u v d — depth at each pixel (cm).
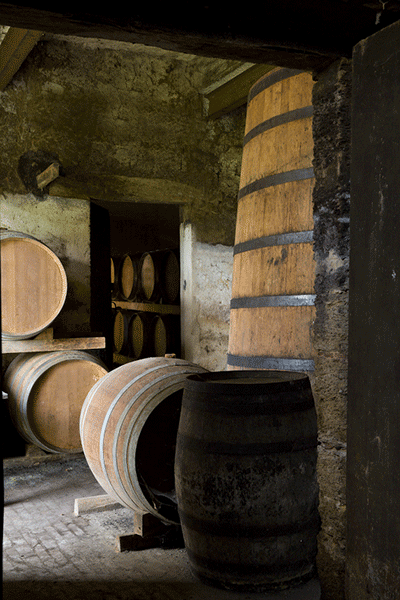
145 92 621
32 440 479
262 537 245
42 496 401
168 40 197
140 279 770
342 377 228
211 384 253
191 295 641
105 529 337
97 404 335
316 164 244
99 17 176
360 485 204
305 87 304
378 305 194
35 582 266
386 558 188
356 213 207
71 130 583
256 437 244
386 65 190
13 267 473
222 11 190
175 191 636
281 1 196
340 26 207
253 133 333
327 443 237
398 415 183
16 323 473
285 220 305
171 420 330
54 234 574
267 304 309
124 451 296
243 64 566
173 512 318
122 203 764
